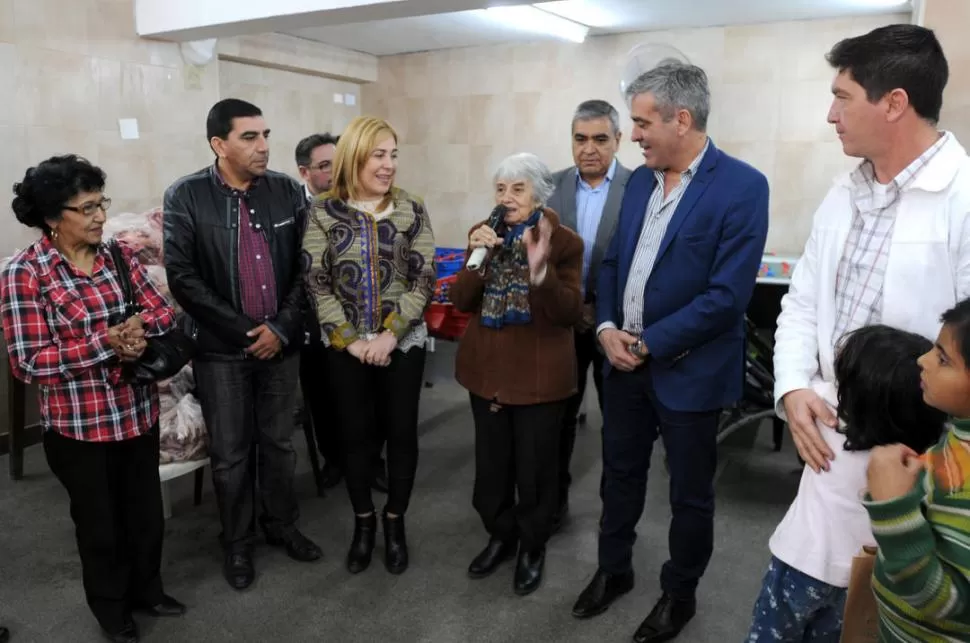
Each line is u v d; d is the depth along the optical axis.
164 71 3.95
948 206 1.25
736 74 4.57
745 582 2.41
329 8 3.02
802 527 1.37
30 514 2.86
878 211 1.35
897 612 1.04
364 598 2.31
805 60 4.39
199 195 2.24
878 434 1.26
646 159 1.87
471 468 3.37
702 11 4.14
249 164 2.23
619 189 2.61
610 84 4.94
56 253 1.83
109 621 2.04
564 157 5.21
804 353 1.48
